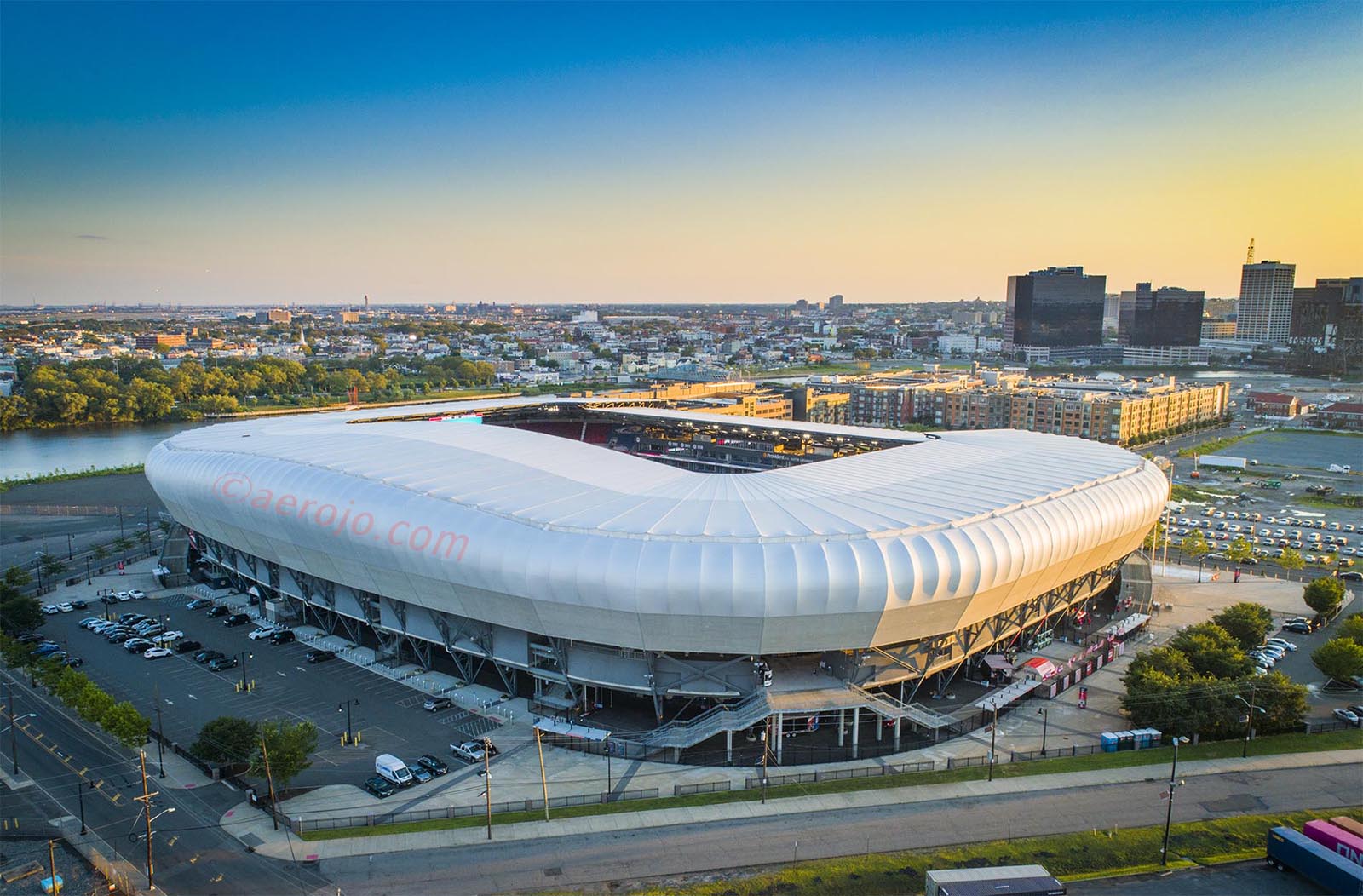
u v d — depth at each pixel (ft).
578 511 380.17
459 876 269.23
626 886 263.49
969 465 475.72
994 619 410.93
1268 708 362.12
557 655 378.32
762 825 296.30
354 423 627.05
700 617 342.64
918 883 263.08
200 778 329.11
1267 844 274.98
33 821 300.81
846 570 338.95
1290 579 593.83
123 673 421.18
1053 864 272.72
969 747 354.74
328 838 289.94
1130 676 384.88
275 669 426.92
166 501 534.37
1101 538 431.02
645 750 348.18
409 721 373.40
